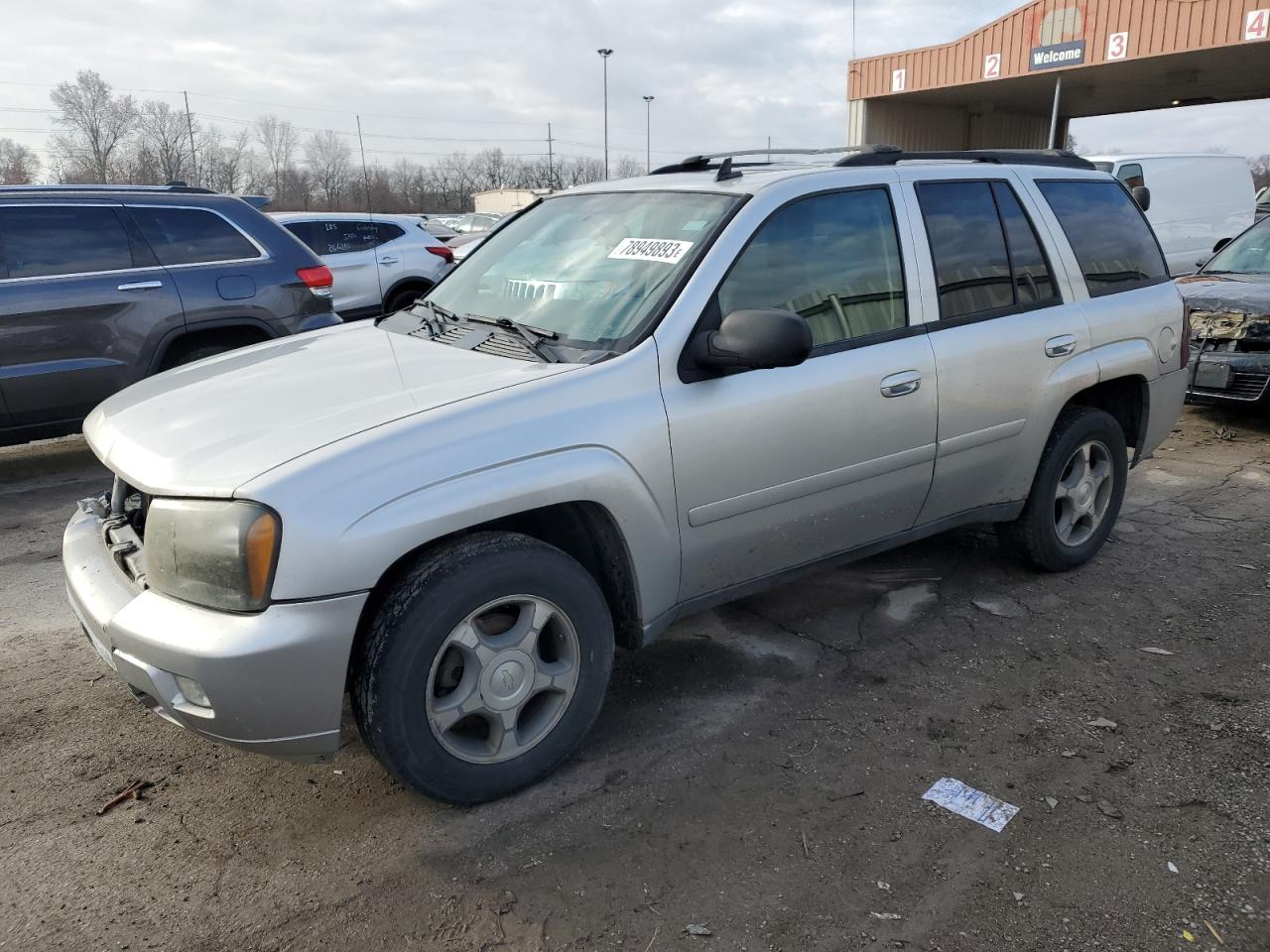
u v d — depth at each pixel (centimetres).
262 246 686
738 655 372
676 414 298
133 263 627
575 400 281
